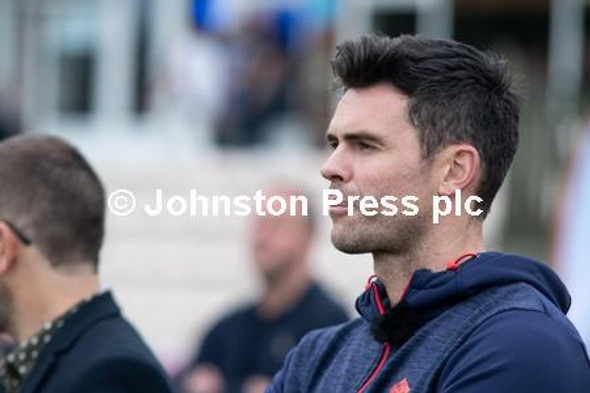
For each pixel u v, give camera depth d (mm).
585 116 29516
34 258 11969
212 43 34312
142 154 35094
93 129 36125
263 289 20078
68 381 11516
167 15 35156
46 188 11992
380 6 32750
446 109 9727
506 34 31922
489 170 9836
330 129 9961
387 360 9672
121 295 33562
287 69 33469
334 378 9969
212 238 33375
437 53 9797
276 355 19781
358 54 9836
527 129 29875
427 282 9641
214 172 33531
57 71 36562
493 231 29453
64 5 36500
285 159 33062
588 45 31453
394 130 9719
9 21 36469
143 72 35719
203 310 32875
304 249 19875
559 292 9828
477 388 9031
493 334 9195
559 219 22500
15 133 31953
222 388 20141
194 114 34656
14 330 12062
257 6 33531
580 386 9047
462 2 32219
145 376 11555
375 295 9992
